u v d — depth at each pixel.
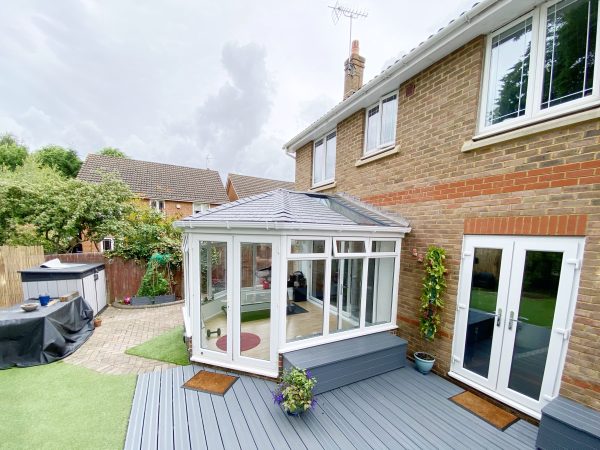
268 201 6.12
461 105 4.87
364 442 3.54
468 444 3.53
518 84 4.23
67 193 12.63
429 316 5.30
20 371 5.34
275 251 4.80
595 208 3.33
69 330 6.90
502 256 4.28
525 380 4.00
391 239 5.93
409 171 5.98
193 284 5.48
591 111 3.29
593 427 3.07
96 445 3.45
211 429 3.73
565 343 3.59
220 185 27.14
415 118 5.81
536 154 3.86
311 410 4.15
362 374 5.00
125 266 11.33
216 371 5.27
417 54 5.29
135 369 5.39
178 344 6.62
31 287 7.81
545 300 3.79
